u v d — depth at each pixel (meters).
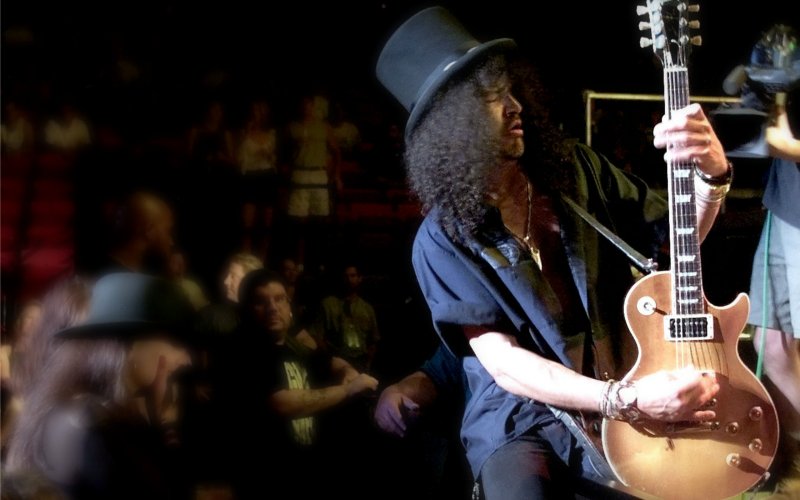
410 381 2.71
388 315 5.92
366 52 9.67
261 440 3.40
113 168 7.26
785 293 2.90
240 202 7.22
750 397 2.06
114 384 2.43
